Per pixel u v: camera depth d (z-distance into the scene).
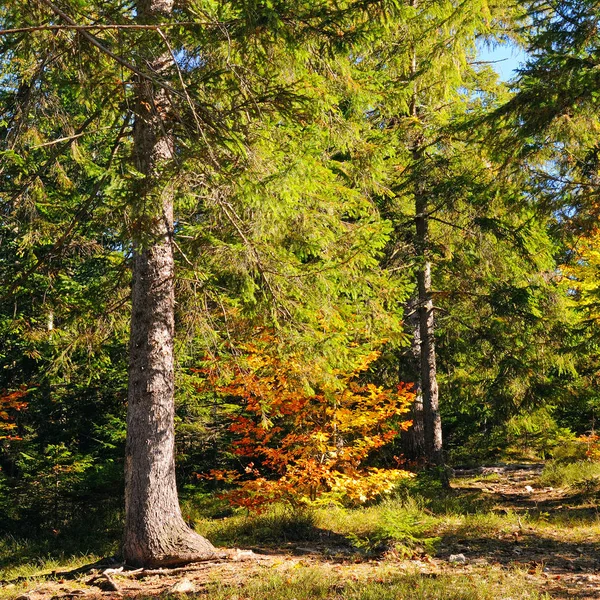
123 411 16.67
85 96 7.82
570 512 12.17
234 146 7.70
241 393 11.29
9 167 9.63
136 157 8.40
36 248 13.15
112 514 14.97
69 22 7.26
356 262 9.23
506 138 10.63
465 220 15.65
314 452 12.20
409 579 6.96
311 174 7.88
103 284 10.04
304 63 8.70
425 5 14.18
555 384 15.90
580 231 11.02
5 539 13.70
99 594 7.25
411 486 14.15
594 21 10.20
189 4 8.35
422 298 16.06
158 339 8.70
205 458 17.88
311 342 8.78
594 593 6.60
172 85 7.94
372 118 15.39
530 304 15.48
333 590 6.70
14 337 15.11
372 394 12.43
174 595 6.73
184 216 10.44
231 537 10.30
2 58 8.86
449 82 14.57
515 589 6.61
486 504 13.09
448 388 18.92
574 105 9.77
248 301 9.05
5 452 16.23
